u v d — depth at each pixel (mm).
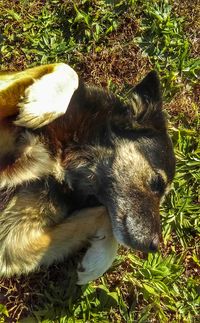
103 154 811
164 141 836
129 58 1021
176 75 1018
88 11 1027
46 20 1021
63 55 1012
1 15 1012
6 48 1009
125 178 810
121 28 1029
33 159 775
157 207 833
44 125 764
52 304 896
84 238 859
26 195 793
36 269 883
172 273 921
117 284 917
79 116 795
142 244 816
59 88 740
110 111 822
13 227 801
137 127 826
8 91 708
